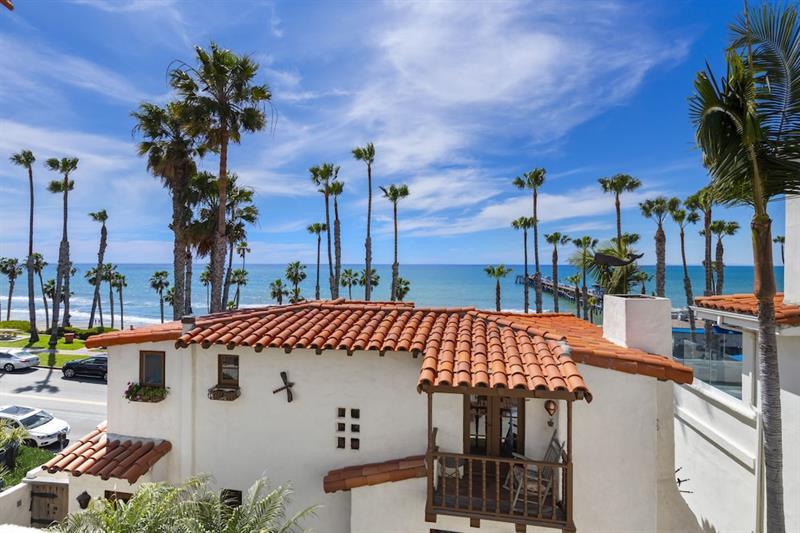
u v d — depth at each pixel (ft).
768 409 19.36
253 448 26.76
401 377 25.36
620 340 25.77
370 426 25.54
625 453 22.34
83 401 64.59
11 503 30.55
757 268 19.44
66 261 130.41
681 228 130.00
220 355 27.66
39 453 42.45
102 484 26.30
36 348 104.42
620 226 121.19
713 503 31.91
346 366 26.03
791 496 23.81
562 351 21.93
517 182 134.21
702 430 33.30
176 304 77.20
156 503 19.92
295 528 25.59
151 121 73.46
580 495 22.39
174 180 75.77
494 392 19.71
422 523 22.72
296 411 26.43
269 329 27.50
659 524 24.30
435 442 24.40
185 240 78.07
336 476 24.06
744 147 18.75
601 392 22.62
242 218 86.07
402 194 137.90
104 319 238.27
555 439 22.82
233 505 26.76
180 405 27.55
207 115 60.13
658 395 25.04
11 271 205.16
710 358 40.19
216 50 59.93
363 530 23.09
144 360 28.43
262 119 62.69
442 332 26.73
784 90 18.38
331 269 130.11
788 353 24.36
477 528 22.13
